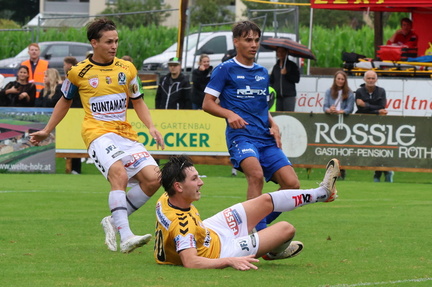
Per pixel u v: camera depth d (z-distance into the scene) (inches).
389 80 1679.4
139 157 643.5
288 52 1581.0
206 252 539.8
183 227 531.2
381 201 1071.6
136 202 644.7
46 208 951.6
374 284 490.9
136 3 4296.3
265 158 679.1
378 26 2159.2
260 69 694.5
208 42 2449.6
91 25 649.6
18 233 736.3
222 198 1081.4
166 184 533.6
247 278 502.6
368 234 750.5
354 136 1381.6
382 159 1375.5
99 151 637.3
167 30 3462.1
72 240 695.7
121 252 615.8
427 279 512.7
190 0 4227.4
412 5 1706.4
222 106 695.7
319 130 1391.5
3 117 1459.2
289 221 852.0
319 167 1392.7
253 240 546.3
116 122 655.1
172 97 1478.8
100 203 1011.3
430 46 1940.2
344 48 3216.0
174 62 1478.8
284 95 1524.4
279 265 572.1
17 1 5565.9
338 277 518.0
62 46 2758.4
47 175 1433.3
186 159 534.0
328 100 1432.1
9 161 1467.8
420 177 1465.3
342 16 4446.4
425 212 943.0
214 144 1423.5
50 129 674.8
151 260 584.1
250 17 2162.9
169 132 1430.9
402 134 1369.3
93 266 552.7
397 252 641.0
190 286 474.0
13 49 3255.4
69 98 669.9
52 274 519.5
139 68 3405.5
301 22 4394.7
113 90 652.1
